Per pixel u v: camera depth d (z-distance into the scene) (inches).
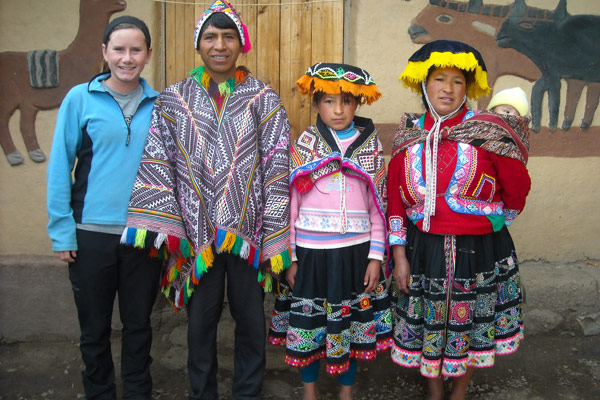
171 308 128.8
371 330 96.9
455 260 92.4
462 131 92.4
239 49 93.9
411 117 99.3
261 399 107.4
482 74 92.8
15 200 124.2
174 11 124.8
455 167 92.0
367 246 97.0
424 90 96.1
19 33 119.3
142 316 98.7
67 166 91.0
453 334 93.4
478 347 96.0
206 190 91.3
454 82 92.4
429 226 92.6
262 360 99.0
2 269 123.6
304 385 101.7
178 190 93.3
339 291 93.8
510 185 93.7
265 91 96.0
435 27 125.3
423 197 93.3
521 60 126.9
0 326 125.0
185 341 124.5
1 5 118.2
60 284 124.6
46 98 121.1
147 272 97.6
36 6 118.6
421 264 95.3
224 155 91.3
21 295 124.4
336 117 93.5
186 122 91.7
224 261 96.0
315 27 126.7
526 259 133.8
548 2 125.7
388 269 101.7
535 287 128.1
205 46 90.7
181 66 126.8
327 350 94.7
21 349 123.6
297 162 94.8
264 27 127.0
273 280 100.6
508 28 125.8
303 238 95.3
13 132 122.0
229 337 125.0
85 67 120.8
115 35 88.2
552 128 130.1
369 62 125.7
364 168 94.5
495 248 96.1
